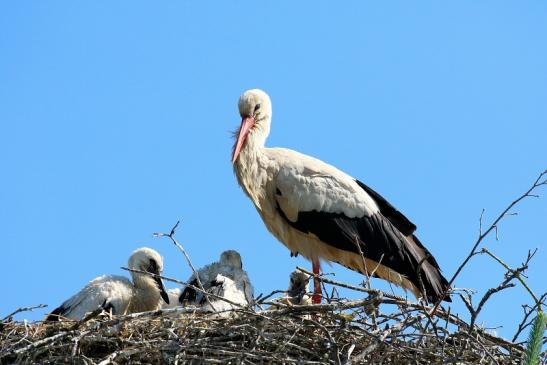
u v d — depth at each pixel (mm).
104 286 16375
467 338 12406
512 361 12930
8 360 12945
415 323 12742
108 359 12328
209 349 12555
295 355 12883
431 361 12664
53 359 12578
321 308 12883
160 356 12688
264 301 13500
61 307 16250
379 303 12992
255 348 12758
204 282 16469
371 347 11938
